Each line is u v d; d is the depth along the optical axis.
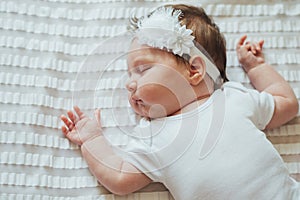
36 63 1.11
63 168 1.04
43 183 1.01
